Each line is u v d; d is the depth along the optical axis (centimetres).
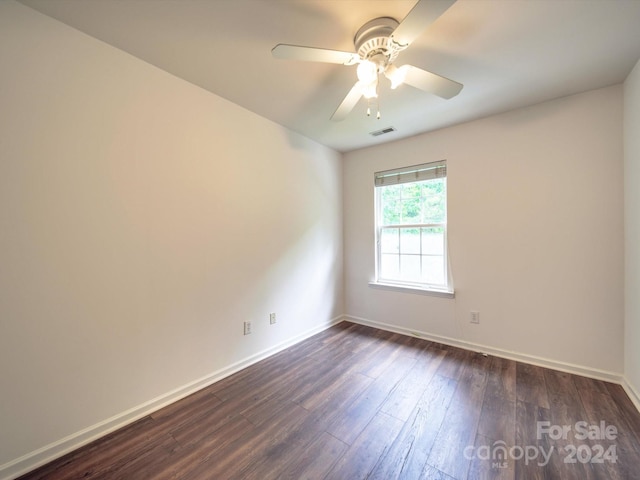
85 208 148
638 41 154
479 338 261
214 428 160
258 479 126
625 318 197
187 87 194
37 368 134
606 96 203
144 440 151
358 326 337
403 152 305
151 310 175
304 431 157
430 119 256
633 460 134
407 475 128
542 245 229
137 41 154
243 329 232
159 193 179
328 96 215
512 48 160
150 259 175
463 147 265
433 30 145
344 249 360
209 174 207
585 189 211
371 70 137
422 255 302
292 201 281
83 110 147
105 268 156
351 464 134
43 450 135
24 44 130
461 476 127
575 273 216
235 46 158
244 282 234
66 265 142
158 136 178
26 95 130
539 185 229
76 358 146
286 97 216
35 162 133
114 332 159
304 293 297
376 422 164
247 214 236
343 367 232
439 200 290
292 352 262
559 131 220
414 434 154
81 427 147
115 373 160
